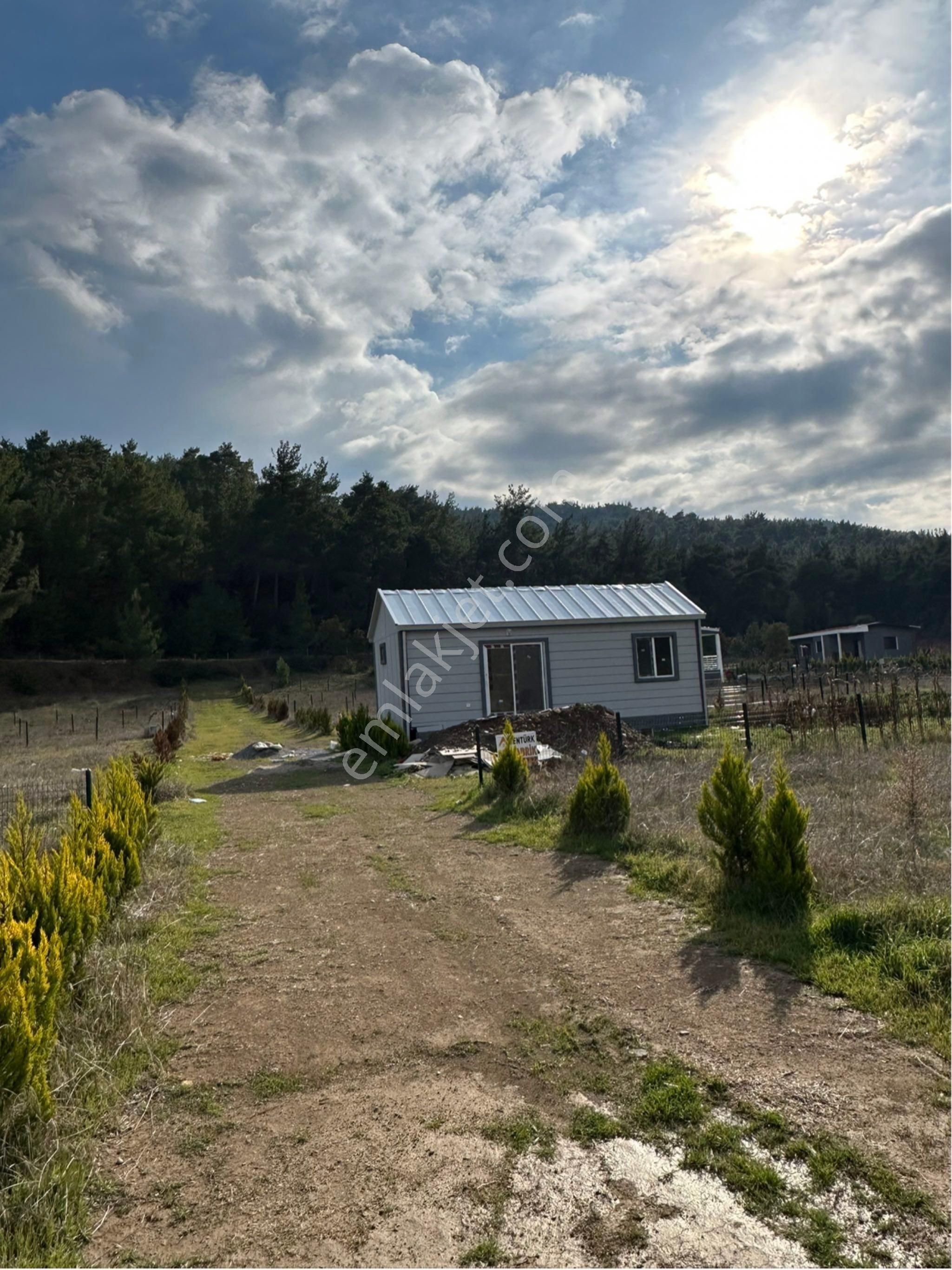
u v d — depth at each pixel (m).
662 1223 3.08
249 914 7.05
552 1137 3.66
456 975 5.54
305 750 20.61
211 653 60.16
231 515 65.06
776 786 6.54
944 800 9.12
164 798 13.12
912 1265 2.83
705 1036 4.50
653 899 6.87
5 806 12.12
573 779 11.77
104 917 6.24
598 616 21.12
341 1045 4.61
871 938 5.53
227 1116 3.92
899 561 90.44
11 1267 2.87
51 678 49.53
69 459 63.81
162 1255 3.00
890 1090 3.89
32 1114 3.54
